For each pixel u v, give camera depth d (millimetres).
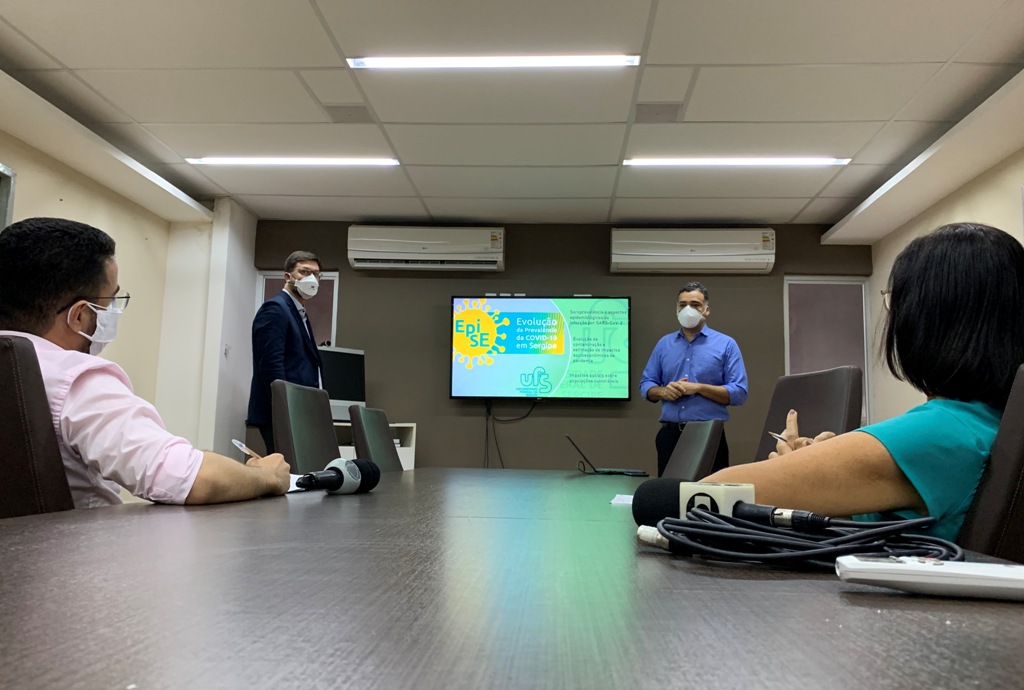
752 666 267
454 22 2594
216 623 317
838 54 2744
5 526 677
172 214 4559
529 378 4883
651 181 4164
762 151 3695
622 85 3039
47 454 833
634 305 4965
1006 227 3363
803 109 3215
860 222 4398
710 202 4512
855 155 3717
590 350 4879
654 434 4840
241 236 4875
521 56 2828
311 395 1877
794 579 458
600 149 3719
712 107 3219
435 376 4992
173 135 3658
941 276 642
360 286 5094
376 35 2691
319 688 233
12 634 292
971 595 389
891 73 2879
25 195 3400
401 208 4789
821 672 259
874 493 593
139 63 2943
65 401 919
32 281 1002
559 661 271
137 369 4398
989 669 264
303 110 3350
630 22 2568
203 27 2666
